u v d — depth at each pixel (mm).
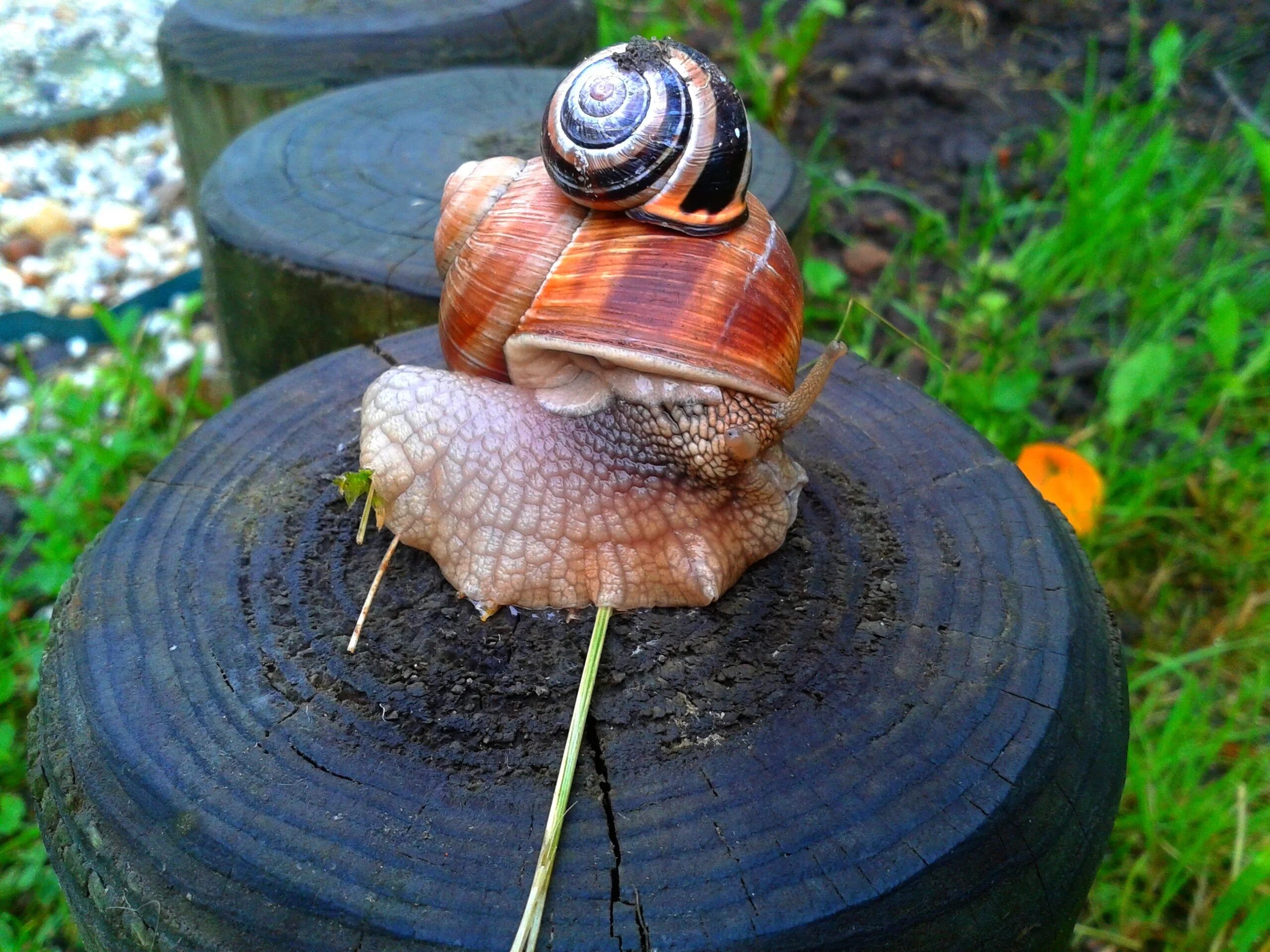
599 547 129
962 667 124
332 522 140
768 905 104
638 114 118
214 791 111
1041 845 113
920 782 113
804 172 223
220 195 204
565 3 278
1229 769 194
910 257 306
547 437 132
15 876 175
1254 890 162
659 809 111
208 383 272
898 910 106
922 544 138
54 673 124
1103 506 224
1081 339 279
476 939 102
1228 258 287
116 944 112
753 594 133
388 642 126
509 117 223
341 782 112
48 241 323
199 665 122
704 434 124
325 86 246
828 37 388
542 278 128
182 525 138
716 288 121
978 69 370
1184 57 354
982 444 151
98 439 229
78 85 378
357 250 189
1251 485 233
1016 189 321
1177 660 196
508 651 125
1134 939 172
